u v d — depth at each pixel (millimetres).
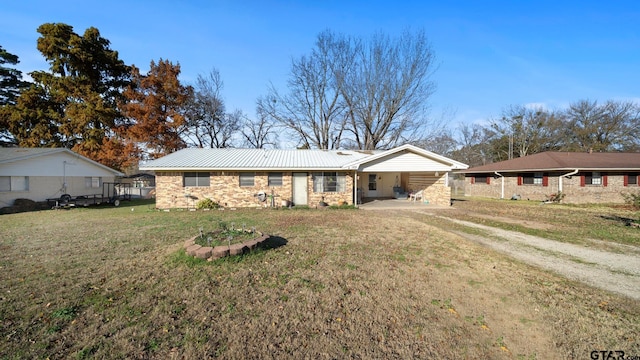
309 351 2766
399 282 4516
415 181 19391
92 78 25281
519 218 11656
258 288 4207
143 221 10391
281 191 15297
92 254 5930
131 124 26625
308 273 4844
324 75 27297
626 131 32031
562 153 21422
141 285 4289
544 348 2902
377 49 24531
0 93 25734
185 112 27797
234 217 11383
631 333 3158
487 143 39438
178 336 2975
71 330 3076
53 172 16828
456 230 9078
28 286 4254
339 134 28844
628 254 6363
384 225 9625
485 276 4828
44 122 23281
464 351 2824
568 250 6699
